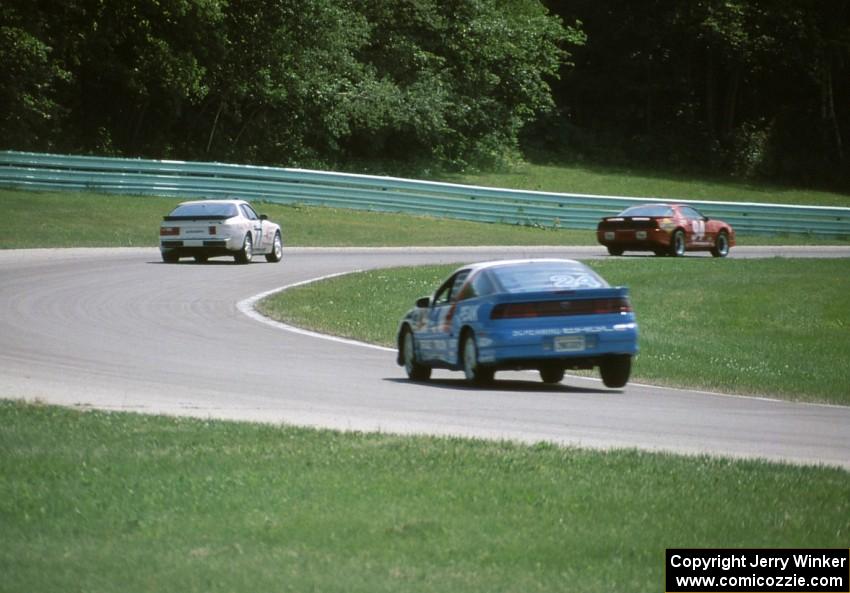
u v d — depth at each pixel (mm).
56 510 26391
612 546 24016
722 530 25531
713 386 57812
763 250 162125
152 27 187625
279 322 76812
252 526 25078
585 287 53062
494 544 23922
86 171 156875
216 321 74750
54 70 175375
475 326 51969
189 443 34500
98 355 58156
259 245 115812
